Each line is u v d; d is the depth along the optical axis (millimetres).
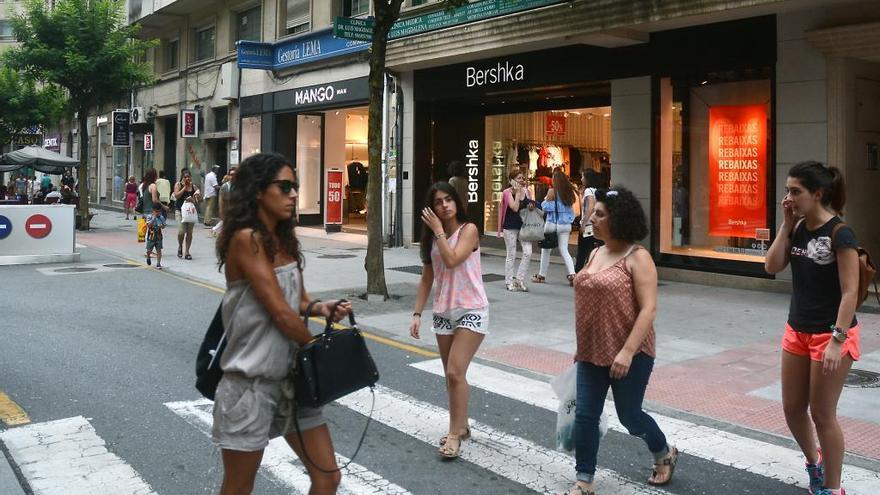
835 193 4195
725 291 11945
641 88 13375
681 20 11836
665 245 13266
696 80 12703
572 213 12391
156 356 7758
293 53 21547
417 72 17594
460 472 4855
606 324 4246
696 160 12797
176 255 16719
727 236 12406
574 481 4730
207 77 26672
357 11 19609
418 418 5914
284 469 4855
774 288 11742
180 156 29125
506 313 10211
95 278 13414
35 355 7707
